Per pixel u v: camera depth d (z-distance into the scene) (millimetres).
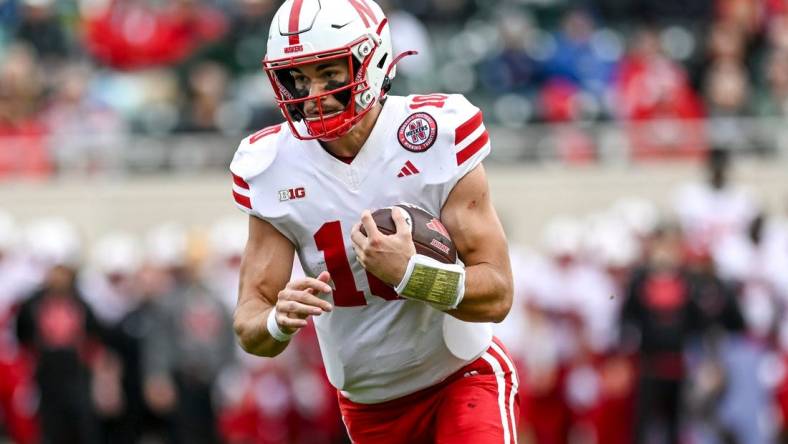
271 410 36188
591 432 35719
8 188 43688
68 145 44156
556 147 45062
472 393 17016
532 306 36062
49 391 34594
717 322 34844
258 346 16344
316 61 15633
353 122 15828
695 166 44781
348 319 16844
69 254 37750
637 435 34719
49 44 45844
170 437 35562
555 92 45344
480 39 46781
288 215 16344
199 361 35344
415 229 15773
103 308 36156
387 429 17578
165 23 47000
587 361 35594
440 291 15727
